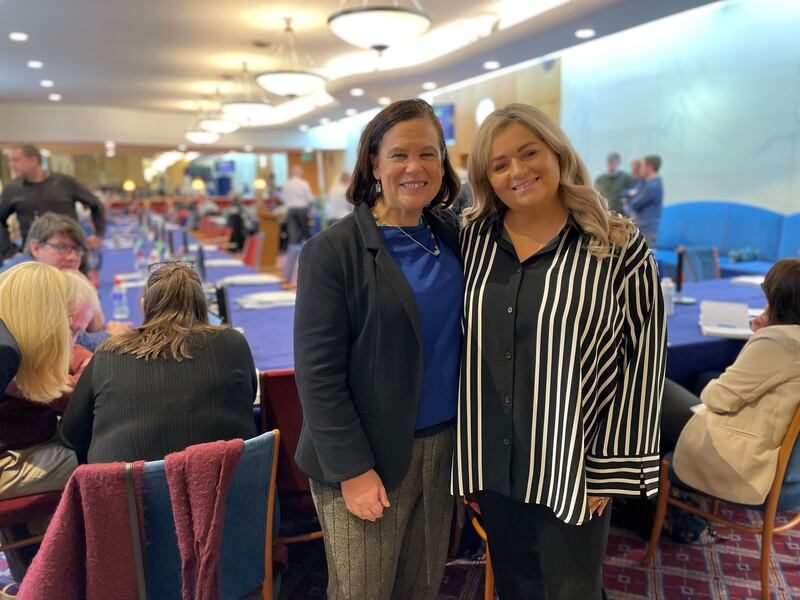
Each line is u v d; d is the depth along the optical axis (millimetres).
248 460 1219
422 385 1210
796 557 2098
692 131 6789
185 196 18062
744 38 6145
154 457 1344
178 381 1372
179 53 7328
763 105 6055
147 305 1499
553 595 1299
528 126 1200
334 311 1124
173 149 15023
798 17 5664
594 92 7965
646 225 6539
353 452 1121
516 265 1241
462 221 1352
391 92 8281
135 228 9539
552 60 8562
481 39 6125
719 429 1772
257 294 3525
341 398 1127
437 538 1312
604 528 1288
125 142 12570
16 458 1582
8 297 1535
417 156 1128
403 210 1205
